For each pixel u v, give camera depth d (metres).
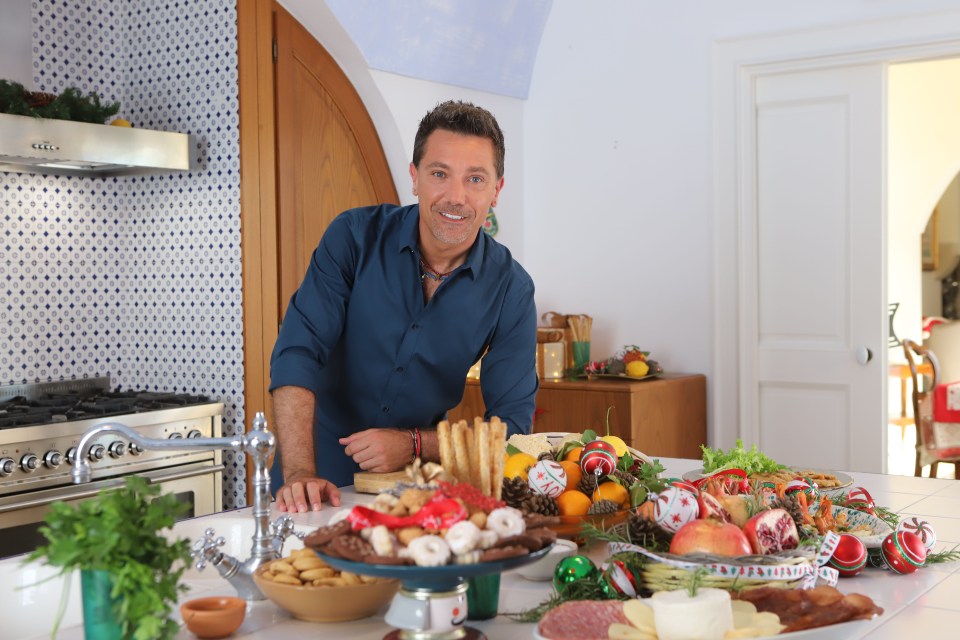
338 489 2.05
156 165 3.38
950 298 9.04
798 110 4.08
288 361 2.15
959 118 8.28
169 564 1.11
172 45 3.67
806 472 2.02
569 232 4.58
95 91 3.76
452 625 1.17
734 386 4.19
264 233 3.58
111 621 1.08
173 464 3.36
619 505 1.68
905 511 1.92
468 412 4.27
